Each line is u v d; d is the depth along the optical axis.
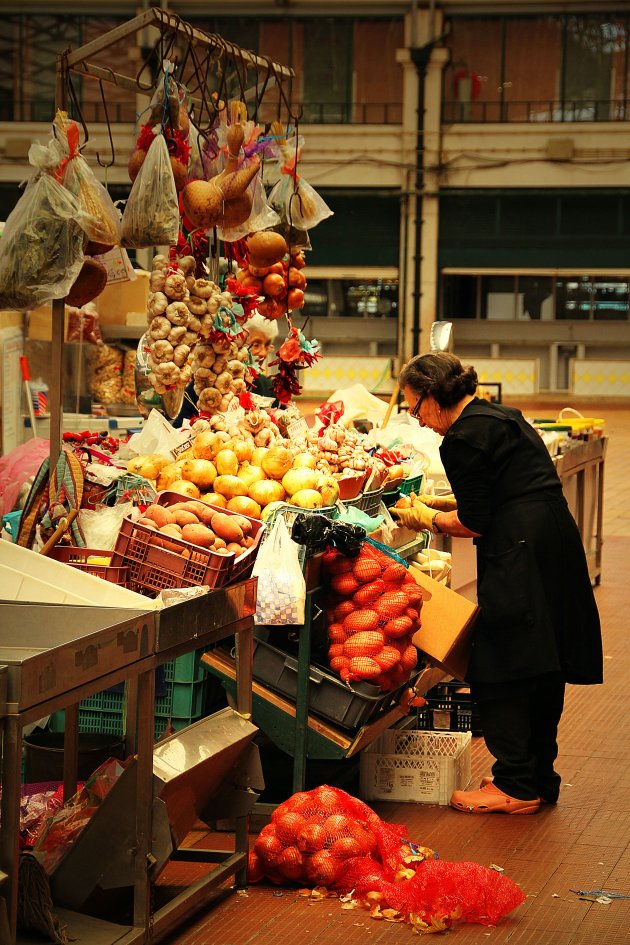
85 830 2.87
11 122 24.97
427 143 24.78
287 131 5.02
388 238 25.39
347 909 3.21
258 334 5.33
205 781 3.10
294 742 3.75
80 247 3.64
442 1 24.41
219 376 4.46
